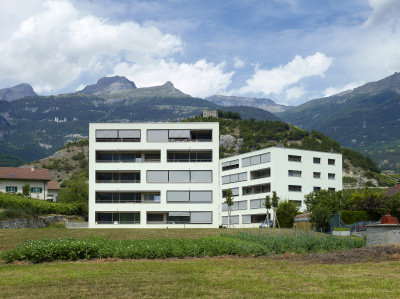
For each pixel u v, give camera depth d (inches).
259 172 3722.9
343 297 614.9
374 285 695.7
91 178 2787.9
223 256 1176.8
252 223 3710.6
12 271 951.0
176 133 2827.3
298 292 654.5
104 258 1151.6
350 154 7273.6
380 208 2508.6
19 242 1577.3
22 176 3567.9
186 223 2763.3
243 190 3843.5
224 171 4079.7
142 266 987.9
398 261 959.6
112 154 2844.5
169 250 1163.3
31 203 2691.9
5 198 2591.0
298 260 1052.5
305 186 3595.0
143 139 2815.0
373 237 1221.7
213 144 2810.0
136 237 1791.3
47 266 1028.5
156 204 2778.1
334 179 3757.4
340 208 2566.4
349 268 893.2
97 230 2095.2
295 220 2711.6
